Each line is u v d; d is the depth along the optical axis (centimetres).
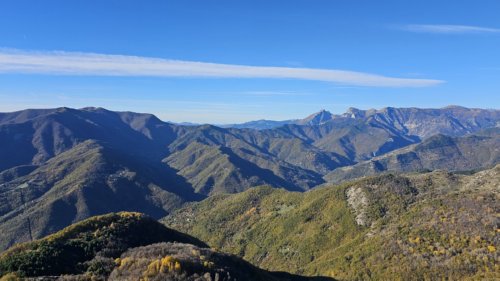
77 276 7081
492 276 10362
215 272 7469
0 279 6925
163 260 7331
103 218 10400
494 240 11756
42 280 6838
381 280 12169
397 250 13188
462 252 11788
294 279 12281
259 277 9569
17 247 8300
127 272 7162
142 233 10388
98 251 8675
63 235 9125
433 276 11350
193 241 11675
